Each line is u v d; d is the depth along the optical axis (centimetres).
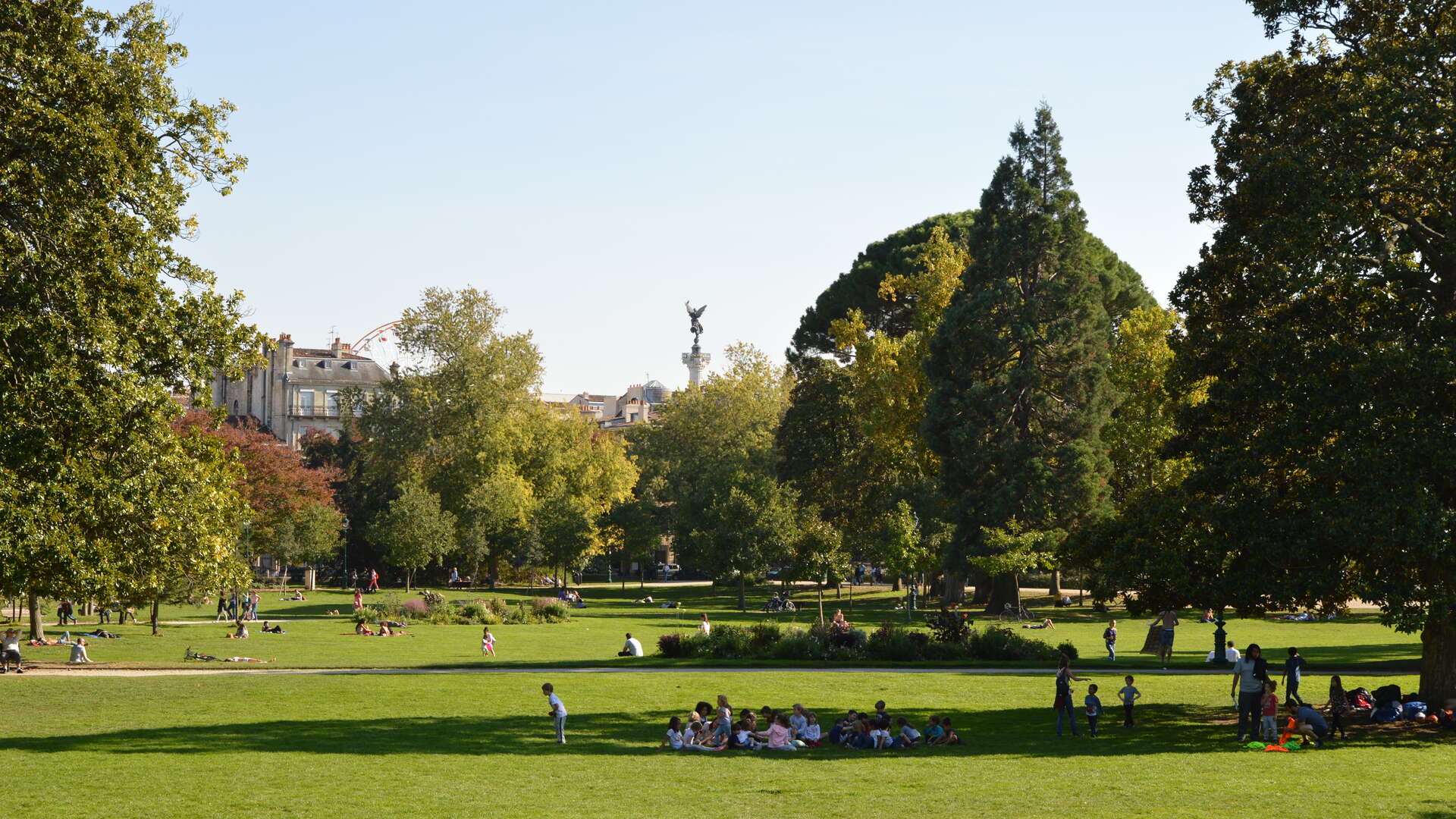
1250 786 2030
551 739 2673
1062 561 3162
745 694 3419
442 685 3597
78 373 2362
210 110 2689
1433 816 1770
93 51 2538
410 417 10088
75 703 3209
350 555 11056
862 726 2627
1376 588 2484
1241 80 3055
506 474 10088
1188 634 5634
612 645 5134
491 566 10700
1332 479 2595
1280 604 2714
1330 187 2620
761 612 7688
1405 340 2616
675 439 12875
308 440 12425
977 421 7044
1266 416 2831
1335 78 2811
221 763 2305
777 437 9606
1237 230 2911
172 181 2617
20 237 2381
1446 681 2803
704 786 2098
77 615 6675
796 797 1989
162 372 2550
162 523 2550
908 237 10125
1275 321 2805
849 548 8700
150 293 2498
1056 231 7188
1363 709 2892
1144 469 7212
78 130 2328
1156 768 2241
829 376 9269
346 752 2458
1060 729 2719
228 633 5534
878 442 8125
